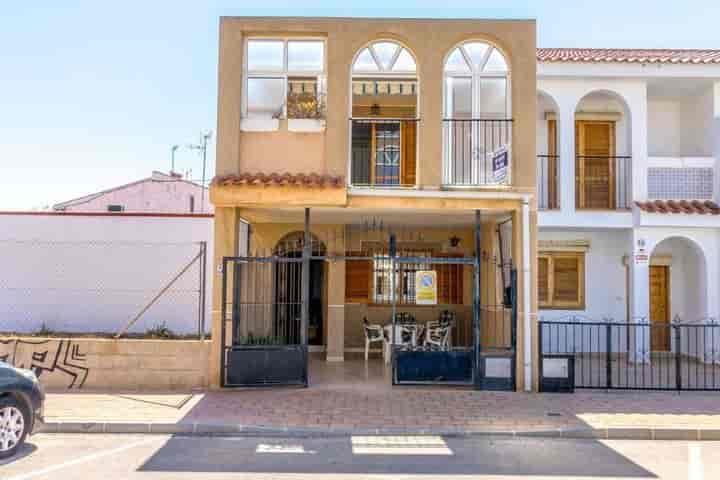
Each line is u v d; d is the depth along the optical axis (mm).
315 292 15695
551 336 15242
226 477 6254
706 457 7242
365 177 13703
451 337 14500
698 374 12500
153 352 10367
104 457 6973
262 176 10234
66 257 13117
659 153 15508
